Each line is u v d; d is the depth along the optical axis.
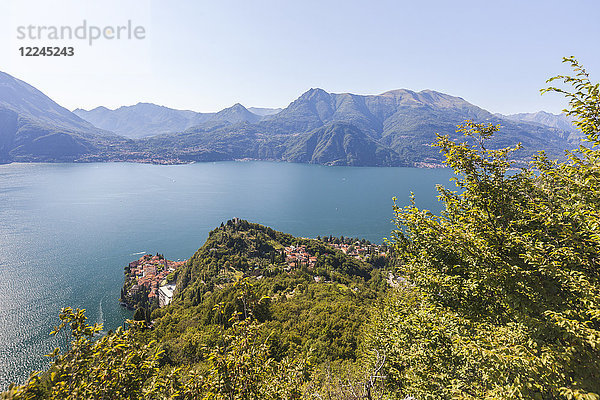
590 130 9.91
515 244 10.93
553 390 7.98
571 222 10.84
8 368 64.00
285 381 9.36
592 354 8.28
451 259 12.57
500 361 8.49
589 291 8.75
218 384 8.46
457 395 9.70
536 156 13.12
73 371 7.04
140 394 7.77
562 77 9.84
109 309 92.94
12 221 176.12
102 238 157.50
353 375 17.97
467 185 13.10
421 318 13.56
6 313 85.56
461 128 13.55
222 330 9.83
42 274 113.12
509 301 10.16
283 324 52.00
